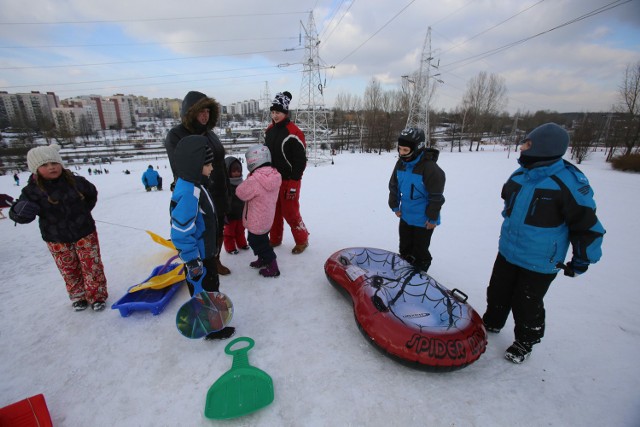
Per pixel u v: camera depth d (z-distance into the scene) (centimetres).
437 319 219
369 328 213
